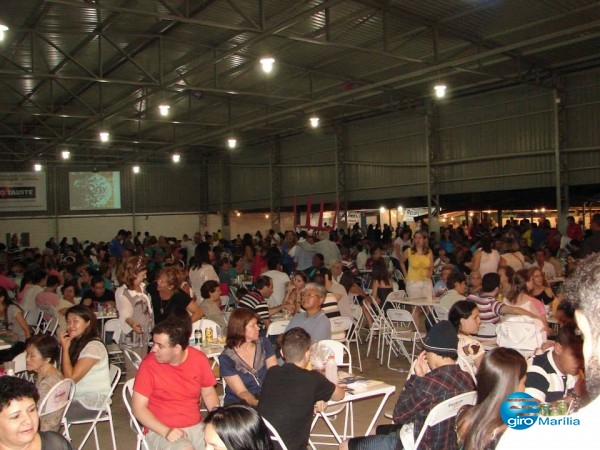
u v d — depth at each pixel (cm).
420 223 1523
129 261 578
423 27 1057
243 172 2355
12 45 1177
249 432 202
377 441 327
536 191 1388
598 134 1252
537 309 582
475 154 1476
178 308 542
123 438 516
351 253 1400
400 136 1661
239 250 1509
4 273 1207
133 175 2473
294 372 336
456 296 672
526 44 926
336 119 1839
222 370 400
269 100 1638
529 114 1362
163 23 1088
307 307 539
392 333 718
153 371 362
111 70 1371
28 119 1872
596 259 105
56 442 277
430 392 314
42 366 391
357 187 1811
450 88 1452
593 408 98
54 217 2347
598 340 99
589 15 998
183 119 1883
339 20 1002
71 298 759
